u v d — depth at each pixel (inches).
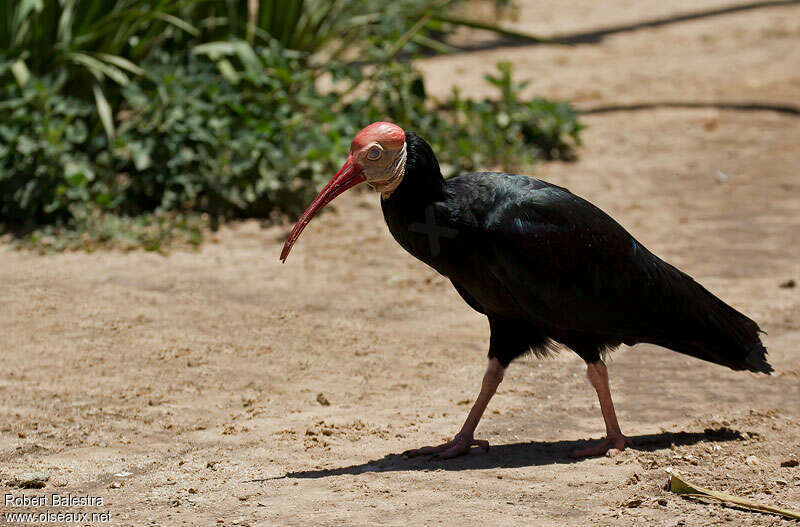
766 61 985.5
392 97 698.2
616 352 434.0
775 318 457.7
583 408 374.0
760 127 784.3
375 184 311.0
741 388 389.4
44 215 576.1
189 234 565.3
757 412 362.3
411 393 389.4
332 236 578.6
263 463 323.9
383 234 583.5
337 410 372.2
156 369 407.5
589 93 881.5
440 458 326.0
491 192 315.3
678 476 291.3
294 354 426.9
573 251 314.8
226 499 293.9
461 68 955.3
